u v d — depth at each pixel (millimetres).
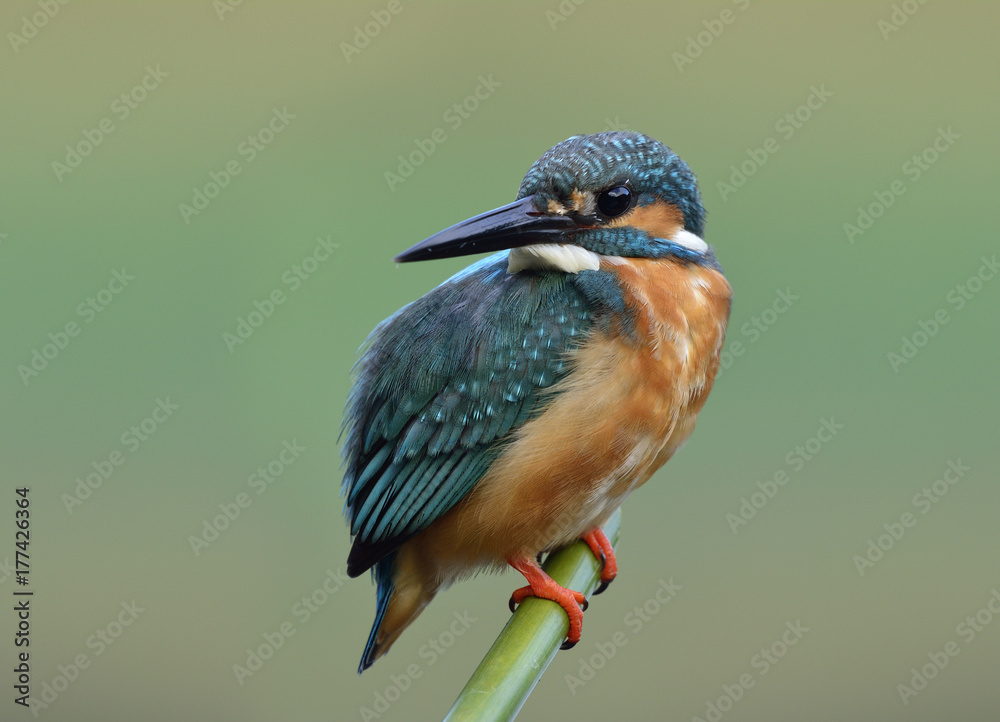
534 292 8000
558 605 7094
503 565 8219
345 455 8773
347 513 8648
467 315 8125
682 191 8188
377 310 13039
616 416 7672
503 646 6430
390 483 8086
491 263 8766
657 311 7785
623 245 8031
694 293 8031
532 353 7820
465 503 8062
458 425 7922
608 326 7766
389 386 8188
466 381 7930
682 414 8047
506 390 7836
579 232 8016
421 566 8492
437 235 7816
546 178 7922
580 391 7695
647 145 8078
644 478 8180
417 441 8000
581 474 7766
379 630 8641
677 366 7766
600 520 8188
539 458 7738
